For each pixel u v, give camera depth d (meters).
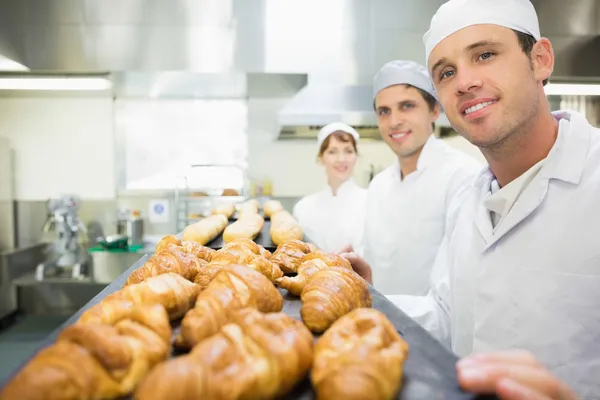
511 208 1.21
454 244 1.44
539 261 1.15
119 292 0.78
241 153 4.57
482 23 1.08
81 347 0.56
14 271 3.68
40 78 3.51
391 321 0.82
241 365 0.56
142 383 0.50
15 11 3.43
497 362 0.57
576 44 3.62
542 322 1.14
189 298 0.83
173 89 4.03
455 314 1.38
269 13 3.58
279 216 2.28
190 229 1.83
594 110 4.32
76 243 3.93
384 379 0.54
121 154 4.43
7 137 4.29
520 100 1.09
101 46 3.50
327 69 3.64
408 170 2.36
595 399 1.11
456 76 1.13
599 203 1.09
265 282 0.80
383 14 3.62
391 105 2.13
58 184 4.39
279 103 4.51
